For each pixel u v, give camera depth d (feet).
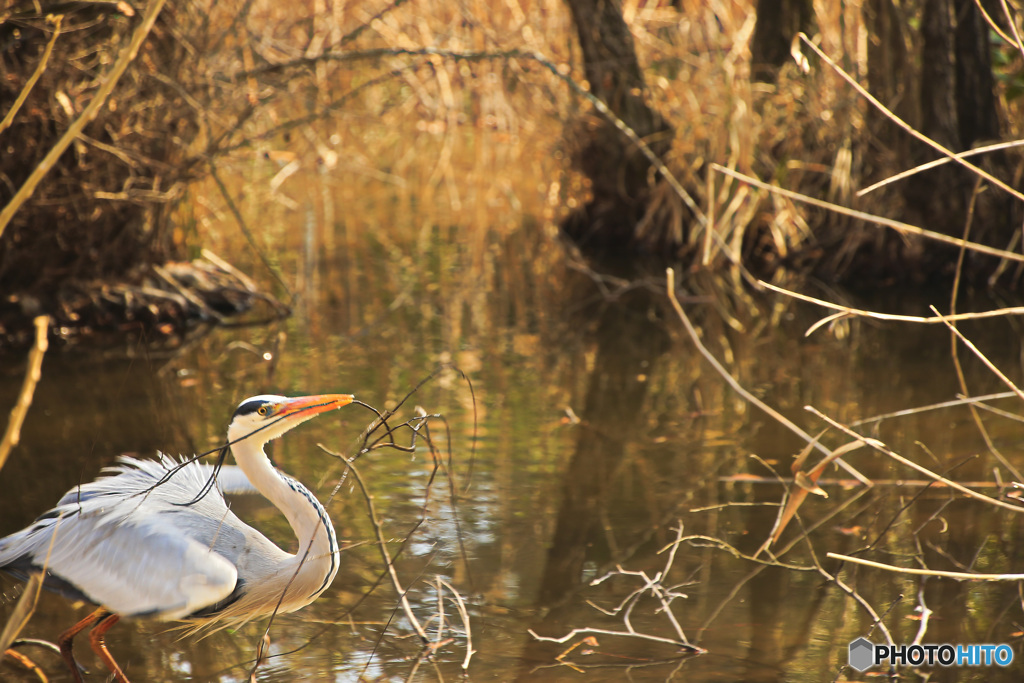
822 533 25.14
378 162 83.82
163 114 42.45
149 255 45.73
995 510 25.89
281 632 21.25
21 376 37.29
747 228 55.72
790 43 54.19
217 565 18.60
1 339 40.91
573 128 60.44
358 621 21.61
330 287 50.72
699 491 27.63
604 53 57.57
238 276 48.52
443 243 60.44
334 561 20.27
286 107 70.85
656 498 27.20
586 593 22.52
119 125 40.98
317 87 61.77
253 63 53.88
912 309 46.03
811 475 21.70
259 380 36.96
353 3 69.82
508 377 37.68
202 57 43.21
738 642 20.44
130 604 18.42
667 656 19.99
